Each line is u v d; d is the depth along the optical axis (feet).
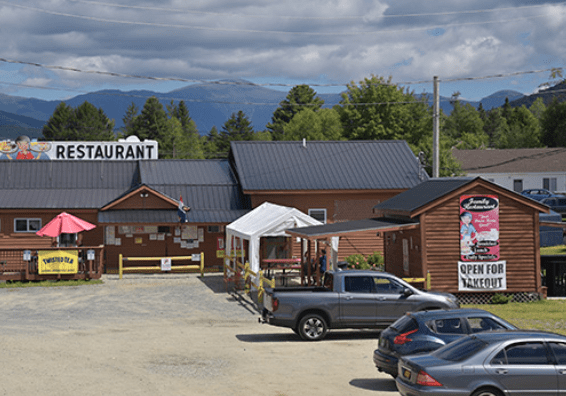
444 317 44.32
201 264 113.39
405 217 90.38
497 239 87.35
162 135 429.38
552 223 89.35
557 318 75.05
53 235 104.68
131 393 41.45
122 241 120.16
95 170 131.03
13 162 128.98
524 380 35.50
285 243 119.96
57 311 80.84
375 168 127.75
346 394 42.37
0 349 55.57
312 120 339.16
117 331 66.69
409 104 255.50
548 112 354.95
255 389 43.06
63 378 45.24
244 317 76.54
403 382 37.19
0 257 108.78
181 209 114.83
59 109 405.39
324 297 61.36
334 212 123.03
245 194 122.42
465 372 35.45
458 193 86.74
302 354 55.42
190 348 57.41
